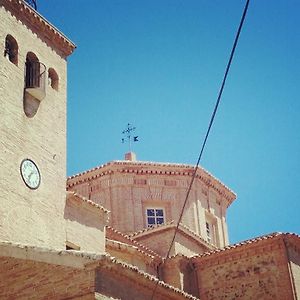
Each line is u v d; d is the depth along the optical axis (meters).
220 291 25.25
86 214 23.67
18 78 22.48
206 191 35.59
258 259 24.91
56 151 23.11
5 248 17.78
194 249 29.78
